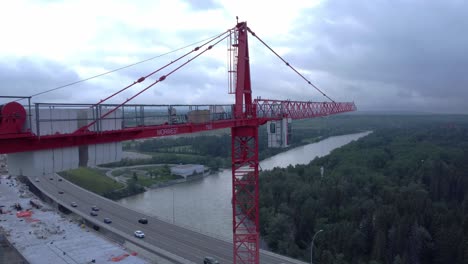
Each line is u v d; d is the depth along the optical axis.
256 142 43.81
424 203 73.44
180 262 53.16
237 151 44.59
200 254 56.84
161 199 101.00
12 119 19.03
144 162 159.12
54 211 82.94
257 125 43.91
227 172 143.88
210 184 120.81
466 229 61.25
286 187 87.69
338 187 82.94
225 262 53.84
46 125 20.56
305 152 187.12
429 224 66.19
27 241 61.16
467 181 90.88
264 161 158.38
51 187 110.50
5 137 18.58
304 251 62.59
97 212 82.19
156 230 68.75
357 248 61.53
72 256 54.69
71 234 65.00
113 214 80.56
